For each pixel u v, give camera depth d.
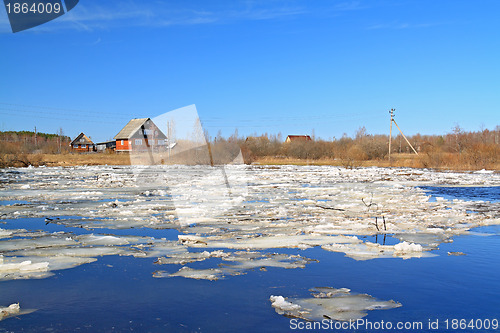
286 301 4.57
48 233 8.04
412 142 59.62
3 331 3.83
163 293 4.82
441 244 7.23
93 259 6.23
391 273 5.56
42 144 60.72
